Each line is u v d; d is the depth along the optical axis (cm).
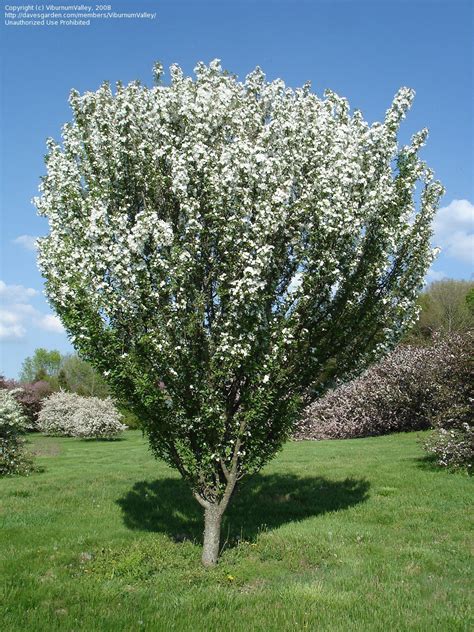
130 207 907
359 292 966
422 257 1041
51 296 886
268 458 889
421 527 1010
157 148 884
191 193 843
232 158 820
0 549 900
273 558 862
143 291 774
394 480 1397
